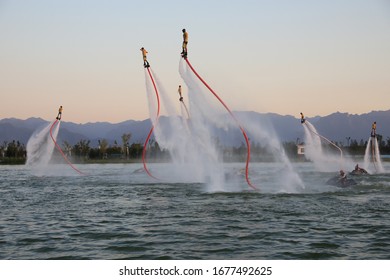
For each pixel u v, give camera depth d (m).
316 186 124.38
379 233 65.69
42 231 69.38
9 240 63.38
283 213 81.94
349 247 58.19
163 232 67.56
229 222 74.31
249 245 59.25
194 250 57.12
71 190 129.00
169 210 87.62
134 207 92.69
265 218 77.44
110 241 62.38
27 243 61.62
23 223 76.12
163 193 115.12
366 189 116.81
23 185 146.88
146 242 61.41
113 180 164.25
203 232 67.12
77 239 63.81
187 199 102.44
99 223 75.56
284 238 62.88
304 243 60.06
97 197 111.19
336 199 99.31
